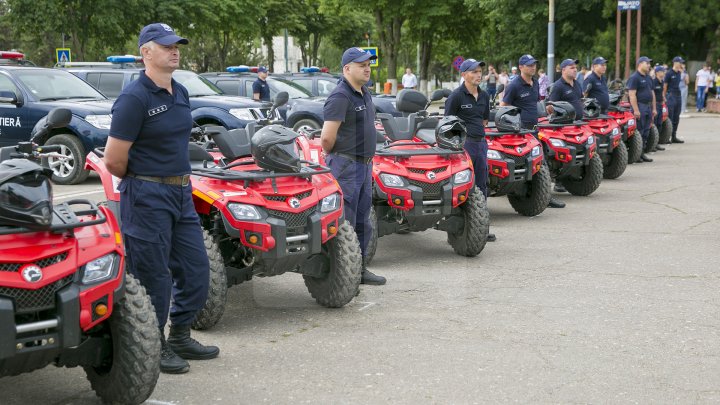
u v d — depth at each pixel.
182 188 4.81
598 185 11.89
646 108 16.31
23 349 3.72
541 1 35.53
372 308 6.29
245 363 5.07
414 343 5.40
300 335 5.62
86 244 3.96
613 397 4.45
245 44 48.16
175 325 5.12
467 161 7.73
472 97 8.43
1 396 4.56
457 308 6.24
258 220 5.60
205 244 5.65
